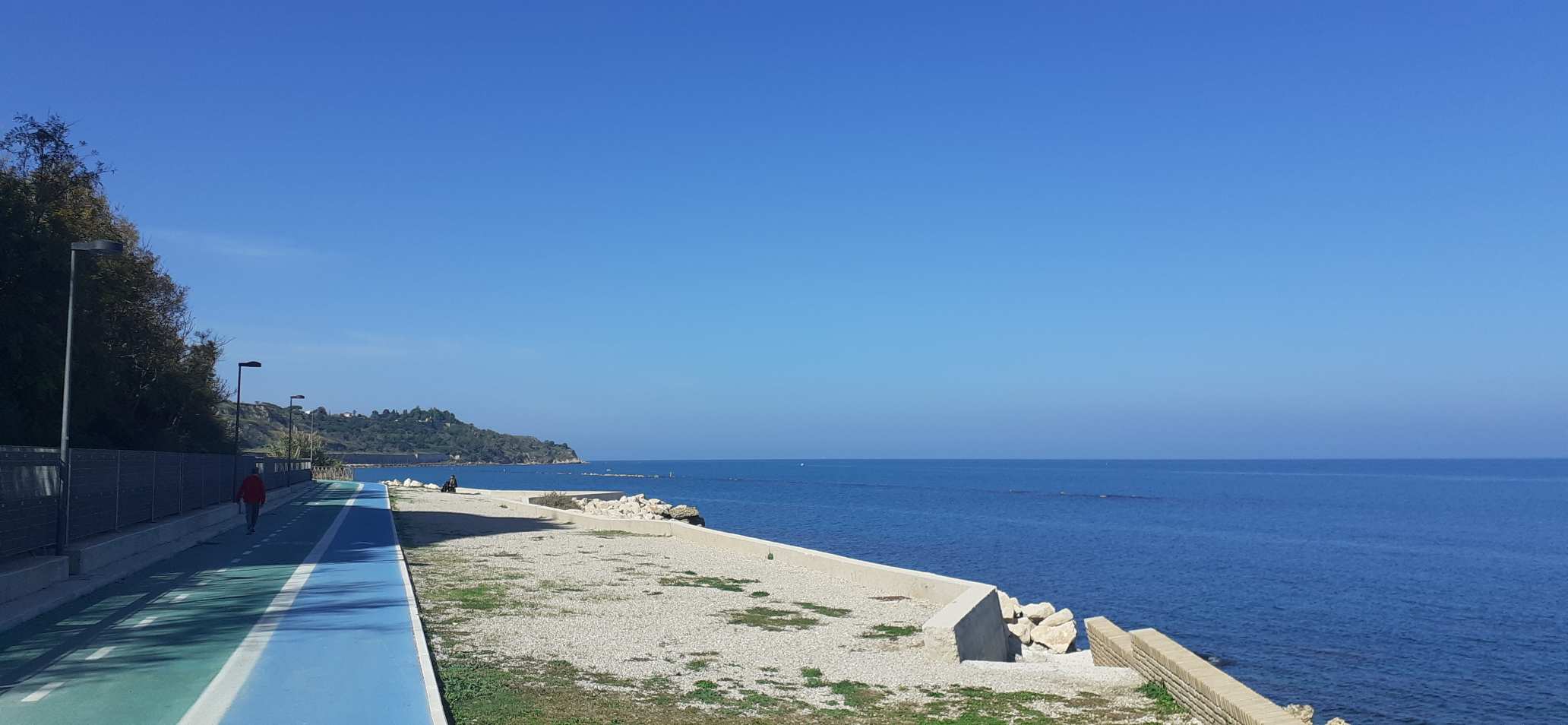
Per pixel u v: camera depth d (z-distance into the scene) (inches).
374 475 6732.3
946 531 2576.3
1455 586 1659.7
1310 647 1126.4
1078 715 442.0
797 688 482.3
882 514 3289.9
